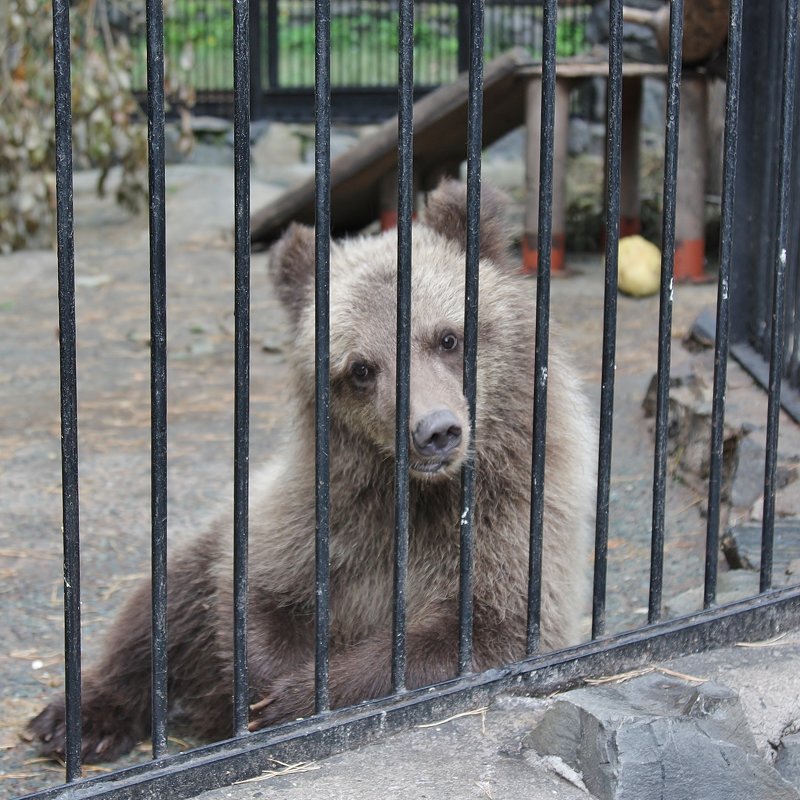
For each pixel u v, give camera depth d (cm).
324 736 267
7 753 321
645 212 979
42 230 1002
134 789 256
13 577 396
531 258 859
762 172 449
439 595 315
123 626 340
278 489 335
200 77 1353
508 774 261
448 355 321
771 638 299
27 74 885
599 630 288
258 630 319
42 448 522
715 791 254
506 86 837
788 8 289
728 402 429
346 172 855
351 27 1393
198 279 902
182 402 598
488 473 314
